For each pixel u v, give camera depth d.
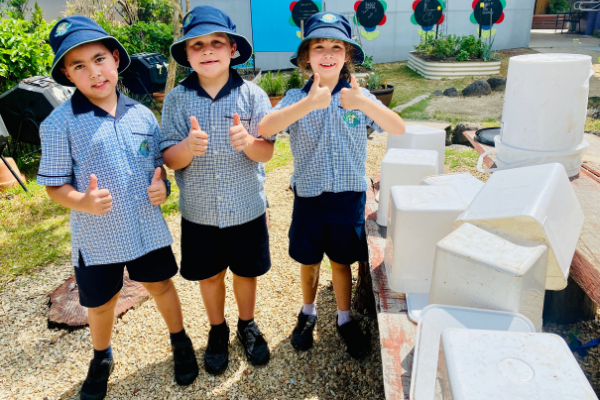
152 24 10.32
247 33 11.73
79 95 1.76
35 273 3.03
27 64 5.77
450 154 5.14
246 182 1.96
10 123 5.14
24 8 10.84
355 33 12.27
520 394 0.87
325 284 2.80
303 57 2.02
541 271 1.26
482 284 1.24
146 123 1.89
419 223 1.62
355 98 1.75
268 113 1.84
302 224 2.07
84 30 1.66
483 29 12.32
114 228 1.78
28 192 4.41
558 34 14.86
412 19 12.27
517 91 2.04
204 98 1.86
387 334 1.53
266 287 2.79
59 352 2.32
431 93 8.89
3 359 2.28
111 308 1.96
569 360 0.95
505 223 1.31
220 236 2.03
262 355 2.16
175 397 2.01
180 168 1.87
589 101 6.68
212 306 2.14
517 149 2.09
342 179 1.95
